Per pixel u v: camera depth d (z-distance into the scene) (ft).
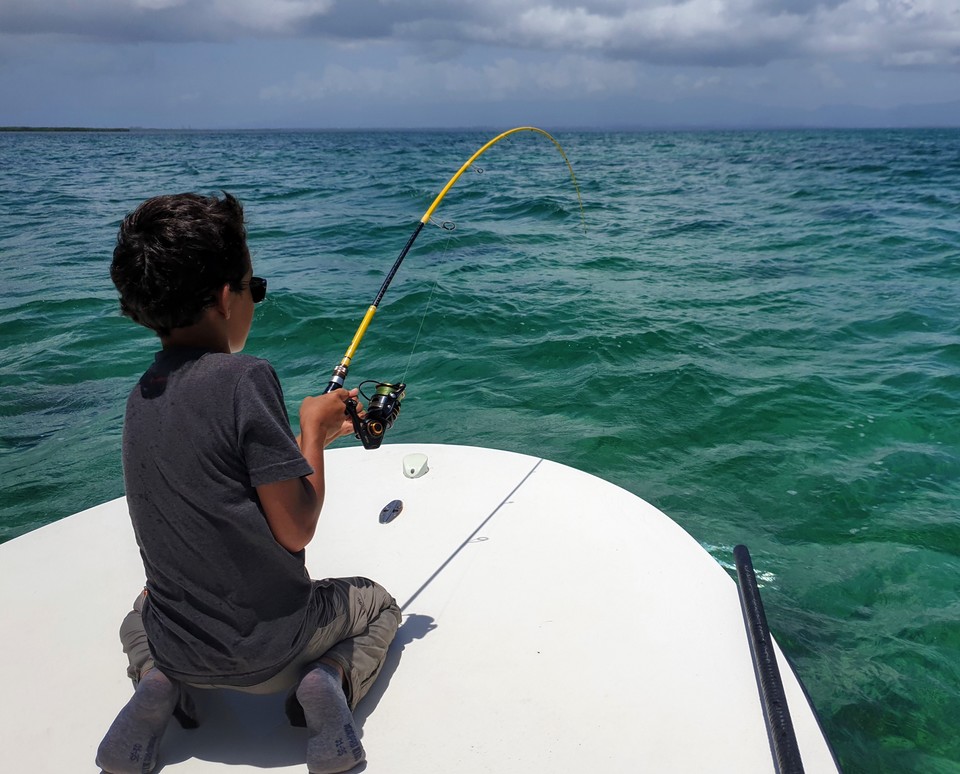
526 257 30.19
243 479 3.86
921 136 341.41
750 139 281.13
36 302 22.48
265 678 4.21
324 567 6.54
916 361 16.83
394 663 5.32
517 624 5.70
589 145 197.88
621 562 6.43
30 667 5.43
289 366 17.58
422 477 8.14
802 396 14.76
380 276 26.86
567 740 4.64
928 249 31.19
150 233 3.71
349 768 4.35
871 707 7.12
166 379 3.90
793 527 10.28
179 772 4.42
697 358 17.16
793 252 31.07
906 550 9.66
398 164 109.09
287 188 66.23
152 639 4.24
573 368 16.79
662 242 33.96
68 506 11.21
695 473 11.84
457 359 17.62
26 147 195.31
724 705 4.87
